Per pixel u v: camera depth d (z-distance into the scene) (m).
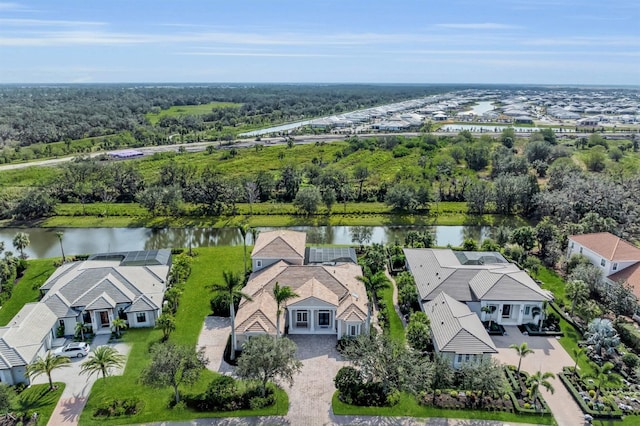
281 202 119.75
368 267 73.25
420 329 52.75
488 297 59.09
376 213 112.19
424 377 45.12
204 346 55.22
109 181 125.19
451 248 84.62
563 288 70.25
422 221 108.25
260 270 68.12
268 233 75.56
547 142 167.38
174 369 43.94
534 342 56.94
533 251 84.44
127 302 60.00
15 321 54.25
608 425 43.19
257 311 55.44
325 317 59.25
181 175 126.25
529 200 108.81
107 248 94.25
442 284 62.66
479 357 50.03
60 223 107.56
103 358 47.75
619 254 68.12
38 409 44.84
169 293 63.66
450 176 134.25
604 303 64.44
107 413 44.34
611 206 92.12
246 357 44.84
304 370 51.00
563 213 95.88
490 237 98.00
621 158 154.00
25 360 48.50
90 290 60.03
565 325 60.66
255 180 122.00
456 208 114.12
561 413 44.75
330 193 110.50
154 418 43.84
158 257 74.62
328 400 46.47
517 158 141.12
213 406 45.25
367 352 46.78
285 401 46.22
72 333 58.16
